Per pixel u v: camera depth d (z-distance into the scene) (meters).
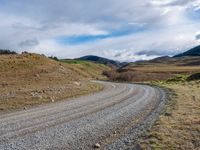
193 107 23.23
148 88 51.09
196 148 12.23
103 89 52.03
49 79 55.47
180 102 26.88
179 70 191.88
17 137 15.20
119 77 103.19
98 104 28.45
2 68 56.53
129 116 21.17
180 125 16.44
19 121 19.64
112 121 19.33
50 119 20.17
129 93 41.03
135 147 12.90
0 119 20.81
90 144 13.88
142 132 15.66
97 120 19.69
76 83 55.47
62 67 75.25
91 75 142.88
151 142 13.32
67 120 19.72
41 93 36.69
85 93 42.34
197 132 14.72
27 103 29.47
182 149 12.17
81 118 20.44
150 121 18.66
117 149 12.90
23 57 70.88
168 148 12.32
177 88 45.69
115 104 28.33
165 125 16.56
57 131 16.42
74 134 15.73
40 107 27.17
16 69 58.44
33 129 17.00
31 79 52.25
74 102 30.73
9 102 29.34
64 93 38.97
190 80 68.62
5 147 13.36
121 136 15.30
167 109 23.05
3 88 40.31
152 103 28.69
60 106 27.45
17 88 41.06
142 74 105.19
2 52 94.12
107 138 15.00
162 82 70.69
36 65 66.31
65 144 13.84
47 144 13.81
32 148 13.16
